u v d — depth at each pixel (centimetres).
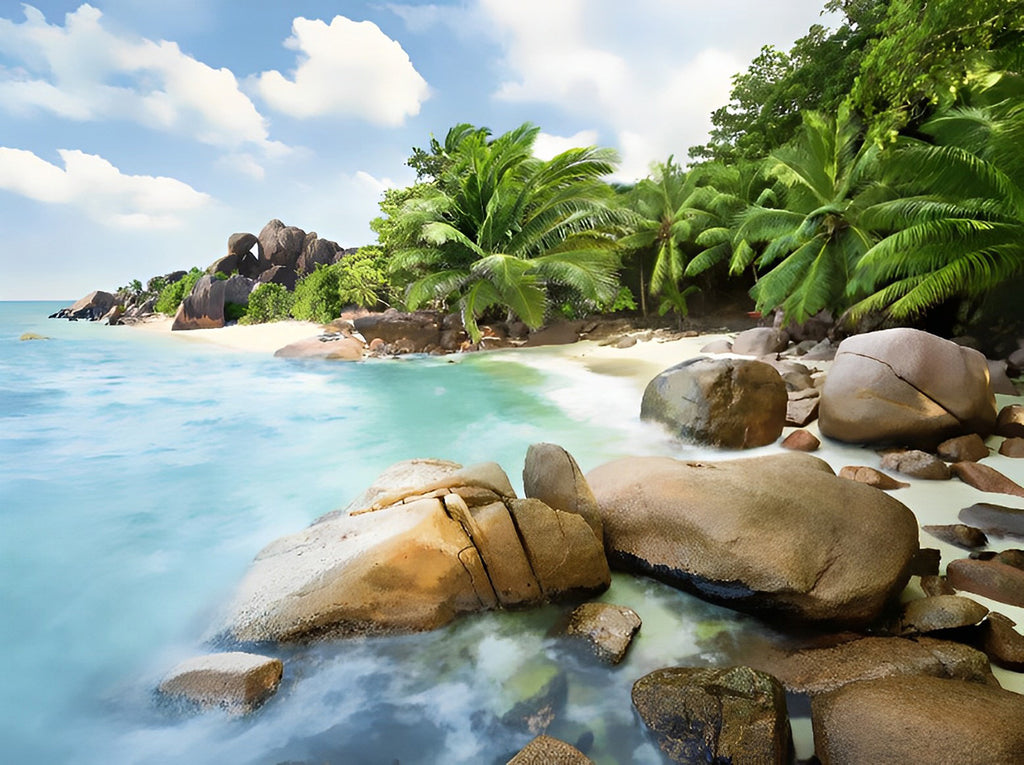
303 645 349
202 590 447
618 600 396
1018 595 343
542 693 312
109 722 310
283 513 620
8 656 372
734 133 2962
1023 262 1179
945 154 1077
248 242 4753
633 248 2914
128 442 921
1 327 3750
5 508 636
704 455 712
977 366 660
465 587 379
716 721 255
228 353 2145
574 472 445
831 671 296
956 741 215
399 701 312
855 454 670
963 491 532
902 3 784
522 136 2392
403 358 2011
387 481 562
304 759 279
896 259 1263
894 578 344
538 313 2195
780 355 1497
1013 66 1055
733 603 371
